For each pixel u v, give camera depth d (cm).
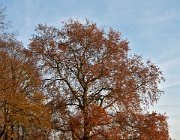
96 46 4016
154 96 4034
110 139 3731
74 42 4028
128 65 4044
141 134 3819
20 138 4266
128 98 3875
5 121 3484
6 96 3453
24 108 3488
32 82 3872
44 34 4134
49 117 3775
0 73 3659
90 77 3956
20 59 4019
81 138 3816
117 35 4094
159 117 3869
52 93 4000
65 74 4019
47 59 4044
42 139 3912
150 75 4069
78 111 3869
